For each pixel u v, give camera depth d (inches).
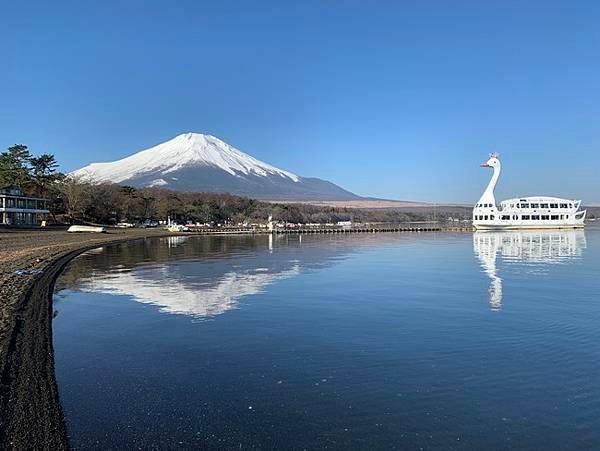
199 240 3410.4
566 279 1304.1
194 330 735.7
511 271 1496.1
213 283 1220.5
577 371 548.7
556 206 4778.5
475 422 419.8
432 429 406.3
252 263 1739.7
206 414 431.2
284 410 442.3
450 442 384.5
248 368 559.5
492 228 4697.3
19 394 447.5
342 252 2299.5
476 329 741.3
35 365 534.0
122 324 774.5
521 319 811.4
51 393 459.2
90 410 436.1
